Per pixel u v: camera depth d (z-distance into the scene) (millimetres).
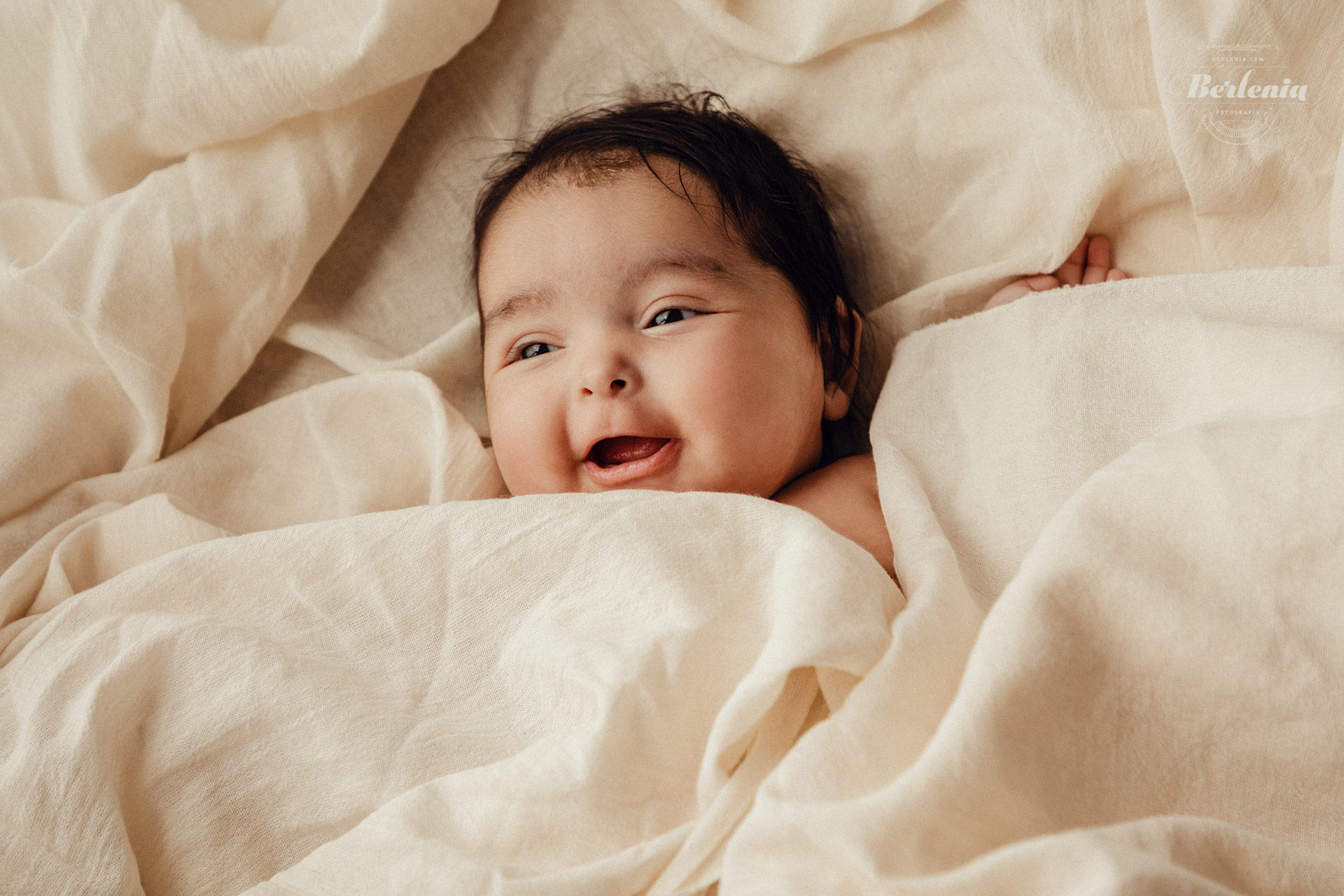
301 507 1077
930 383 936
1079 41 934
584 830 631
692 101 1122
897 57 1047
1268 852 540
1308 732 589
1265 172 895
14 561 980
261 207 1065
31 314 1022
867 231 1097
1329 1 852
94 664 760
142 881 706
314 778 708
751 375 926
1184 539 625
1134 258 1008
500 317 1002
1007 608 603
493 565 757
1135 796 597
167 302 1046
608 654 670
